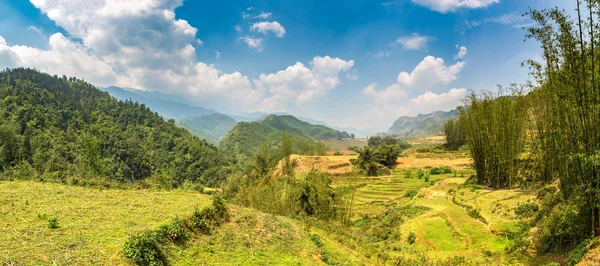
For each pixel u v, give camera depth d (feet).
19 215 48.16
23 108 410.93
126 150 398.83
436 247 94.89
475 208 115.14
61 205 57.06
